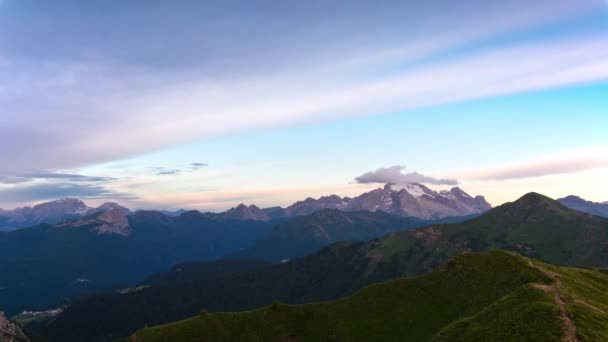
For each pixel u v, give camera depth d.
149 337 105.75
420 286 117.81
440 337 79.44
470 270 116.88
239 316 113.56
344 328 106.81
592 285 109.56
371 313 111.06
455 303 105.50
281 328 109.00
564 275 111.31
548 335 64.00
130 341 105.94
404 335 98.75
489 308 81.81
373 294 119.44
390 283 123.19
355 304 116.31
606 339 62.44
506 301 80.94
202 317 112.75
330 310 115.44
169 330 108.06
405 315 106.62
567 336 62.75
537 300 76.88
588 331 64.19
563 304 74.75
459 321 82.38
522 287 85.00
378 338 100.06
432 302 109.12
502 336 68.62
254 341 104.50
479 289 107.19
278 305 117.31
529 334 65.81
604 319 70.19
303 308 116.88
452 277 117.00
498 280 107.31
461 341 74.25
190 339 104.81
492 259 118.50
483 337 71.62
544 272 103.50
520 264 110.44
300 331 108.44
